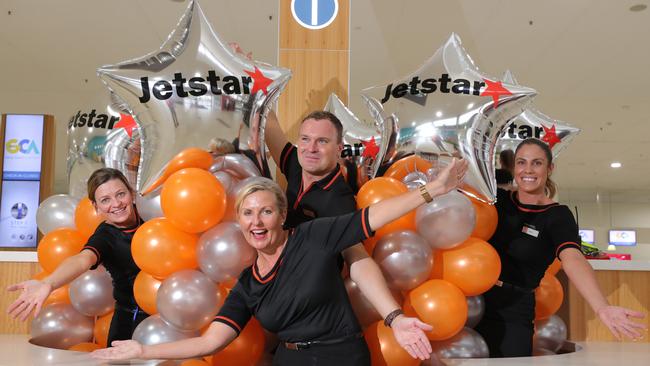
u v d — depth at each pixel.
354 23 6.55
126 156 3.28
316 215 2.25
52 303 2.79
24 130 4.11
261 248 1.86
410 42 7.05
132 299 2.49
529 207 2.46
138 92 2.40
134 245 2.23
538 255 2.43
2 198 4.07
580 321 3.19
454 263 2.28
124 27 6.76
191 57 2.46
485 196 2.44
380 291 1.85
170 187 2.17
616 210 18.47
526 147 2.46
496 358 2.30
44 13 6.41
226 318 1.89
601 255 3.64
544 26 6.49
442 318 2.14
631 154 13.41
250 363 2.20
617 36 6.73
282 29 3.18
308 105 3.16
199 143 2.38
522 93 2.51
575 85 8.55
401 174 2.60
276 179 3.01
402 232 2.21
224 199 2.21
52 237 2.69
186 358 1.81
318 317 1.84
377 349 2.07
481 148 2.50
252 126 2.46
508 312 2.47
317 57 3.17
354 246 1.99
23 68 8.12
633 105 9.55
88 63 7.93
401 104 2.62
